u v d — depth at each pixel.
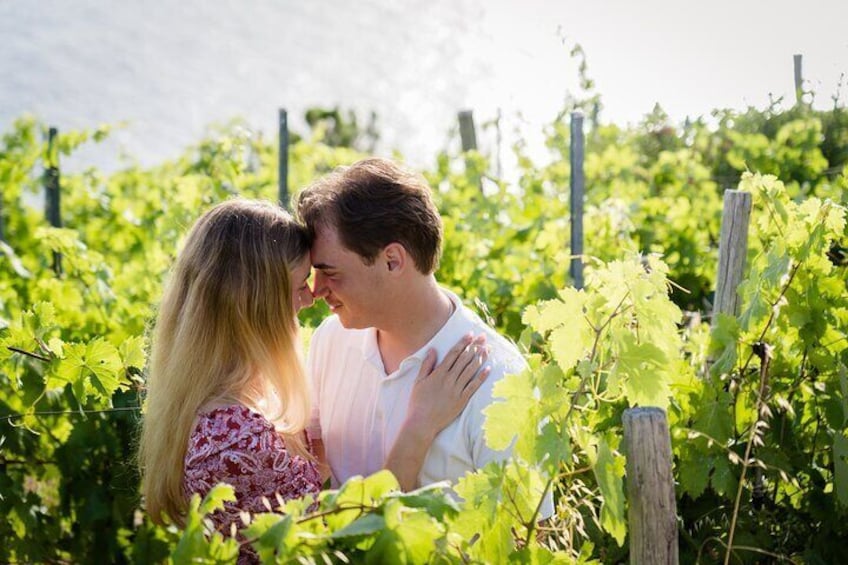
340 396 2.58
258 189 6.96
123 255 6.80
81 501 3.64
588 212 5.63
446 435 2.34
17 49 22.75
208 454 2.23
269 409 2.43
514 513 2.00
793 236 2.77
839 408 2.80
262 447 2.23
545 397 1.98
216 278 2.30
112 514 3.68
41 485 3.68
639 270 2.18
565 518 2.25
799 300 2.79
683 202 6.01
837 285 2.83
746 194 2.90
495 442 1.96
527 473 1.99
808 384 2.88
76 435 3.53
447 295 2.53
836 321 2.83
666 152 7.11
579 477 2.63
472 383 2.34
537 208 6.17
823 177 6.82
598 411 2.68
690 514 2.85
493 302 5.20
